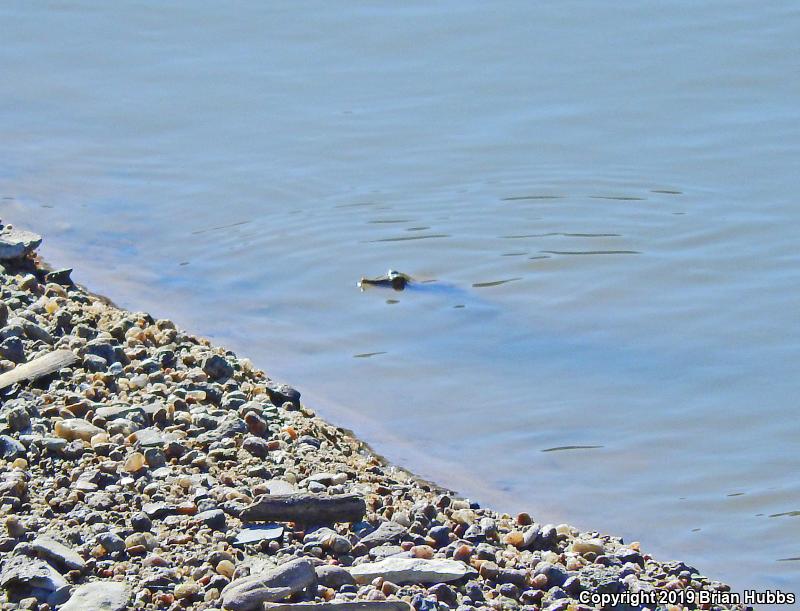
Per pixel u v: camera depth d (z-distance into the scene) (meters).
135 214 60.34
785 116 68.88
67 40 81.25
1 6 86.38
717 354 47.09
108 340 41.12
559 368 46.31
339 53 78.12
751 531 36.09
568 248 56.88
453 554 29.91
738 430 41.78
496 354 47.56
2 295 44.56
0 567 26.58
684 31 79.44
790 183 61.69
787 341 47.75
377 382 45.53
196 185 63.44
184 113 71.44
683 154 65.38
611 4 83.75
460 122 69.50
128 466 31.59
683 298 51.88
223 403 38.50
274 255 56.53
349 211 60.72
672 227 58.34
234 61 77.56
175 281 53.66
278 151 67.00
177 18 83.88
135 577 26.84
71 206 60.94
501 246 57.38
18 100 73.25
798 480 38.66
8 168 64.94
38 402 35.44
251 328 49.66
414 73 75.12
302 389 44.69
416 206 61.28
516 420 42.72
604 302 51.88
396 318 50.69
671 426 42.12
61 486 30.58
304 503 30.27
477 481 38.56
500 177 63.75
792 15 81.00
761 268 54.06
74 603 25.31
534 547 31.98
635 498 37.88
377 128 69.00
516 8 83.44
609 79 73.75
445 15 82.62
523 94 72.31
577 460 40.16
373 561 28.81
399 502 33.03
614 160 65.00
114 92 74.31
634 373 45.78
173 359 41.25
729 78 73.31
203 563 27.69
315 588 26.75
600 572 29.95
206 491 31.00
